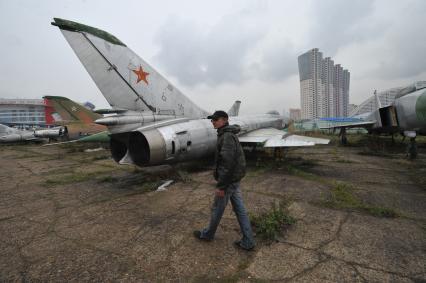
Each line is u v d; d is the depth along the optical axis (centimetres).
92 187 592
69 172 800
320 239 302
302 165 793
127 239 315
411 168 719
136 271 246
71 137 1650
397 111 1112
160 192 526
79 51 560
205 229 303
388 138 1627
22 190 580
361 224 342
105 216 398
